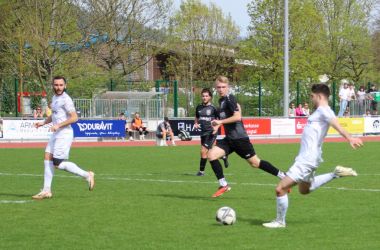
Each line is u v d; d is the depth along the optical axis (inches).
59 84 684.1
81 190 765.9
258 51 3046.3
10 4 2534.5
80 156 1364.4
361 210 602.5
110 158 1305.4
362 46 3499.0
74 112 682.2
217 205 639.1
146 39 3129.9
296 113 2253.9
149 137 2085.4
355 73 3597.4
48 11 2522.1
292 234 489.1
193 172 1008.2
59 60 2556.6
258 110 2292.1
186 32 3582.7
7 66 2620.6
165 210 605.9
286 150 1528.1
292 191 732.0
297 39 3075.8
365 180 856.3
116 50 3063.5
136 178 915.4
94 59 2817.4
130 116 2124.8
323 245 449.7
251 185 813.2
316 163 505.0
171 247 444.8
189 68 3575.3
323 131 505.0
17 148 1660.9
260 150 1526.8
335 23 3432.6
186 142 1930.4
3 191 764.0
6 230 507.8
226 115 675.4
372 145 1672.0
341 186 784.9
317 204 639.1
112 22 2965.1
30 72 2566.4
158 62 3946.9
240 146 668.1
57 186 808.9
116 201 666.8
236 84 2319.1
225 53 3710.6
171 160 1250.6
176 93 2182.6
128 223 536.7
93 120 1964.8
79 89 2253.9
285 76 2043.6
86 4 2792.8
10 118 1879.9
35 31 2454.5
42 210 606.9
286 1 1994.3
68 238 476.7
